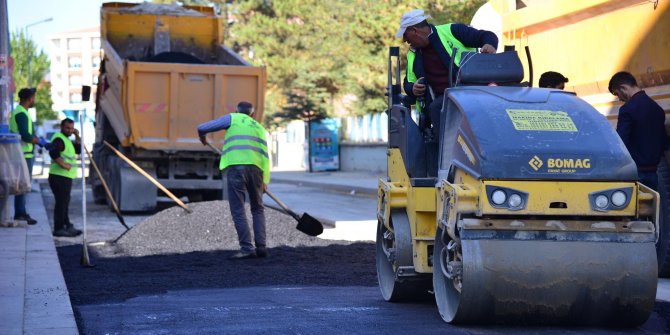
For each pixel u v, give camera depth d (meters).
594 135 11.79
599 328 12.06
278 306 14.45
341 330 12.11
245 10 100.62
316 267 20.30
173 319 13.14
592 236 11.62
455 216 11.62
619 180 11.55
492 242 11.51
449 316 12.33
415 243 13.88
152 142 35.66
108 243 25.80
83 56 191.25
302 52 91.94
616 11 18.38
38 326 12.05
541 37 21.45
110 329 12.38
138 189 36.84
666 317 12.96
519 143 11.58
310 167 83.62
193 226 26.31
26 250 21.48
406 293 14.60
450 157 12.79
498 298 11.49
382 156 77.38
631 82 16.89
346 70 71.31
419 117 15.07
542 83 17.91
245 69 36.03
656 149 16.73
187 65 35.62
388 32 55.03
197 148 36.09
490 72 13.37
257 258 22.20
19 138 26.89
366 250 23.27
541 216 11.56
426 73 14.91
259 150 22.81
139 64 35.12
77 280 18.16
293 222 26.98
